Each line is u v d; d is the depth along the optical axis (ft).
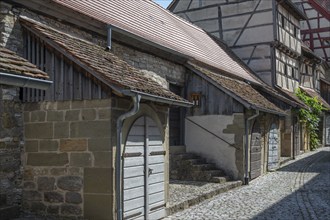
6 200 20.38
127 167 20.93
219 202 28.99
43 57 21.30
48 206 20.99
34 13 22.16
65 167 20.81
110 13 31.50
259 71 60.90
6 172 20.45
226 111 38.86
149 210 22.70
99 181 20.10
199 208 26.91
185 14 66.54
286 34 65.67
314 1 94.43
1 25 20.20
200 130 40.14
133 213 21.22
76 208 20.43
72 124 20.80
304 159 60.75
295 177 42.11
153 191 23.22
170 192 30.42
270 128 48.11
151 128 23.26
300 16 71.46
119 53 29.25
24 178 21.49
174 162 37.70
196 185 33.99
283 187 36.01
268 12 60.70
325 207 27.02
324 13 94.27
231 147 38.58
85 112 20.57
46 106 21.34
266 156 46.32
